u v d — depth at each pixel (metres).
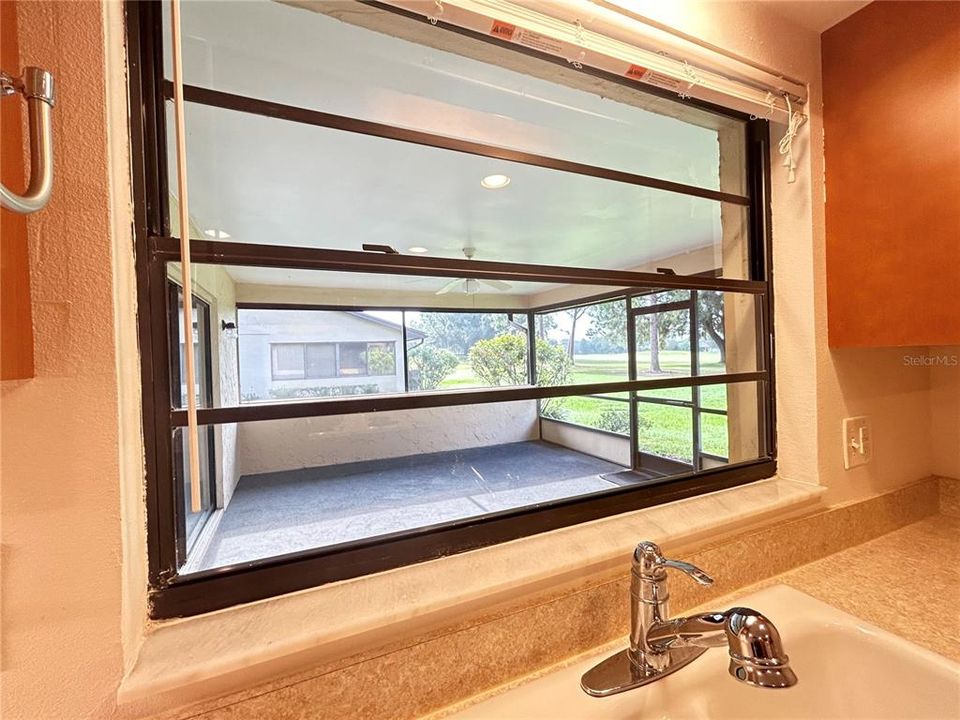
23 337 0.38
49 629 0.39
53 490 0.40
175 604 0.48
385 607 0.49
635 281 0.88
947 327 0.71
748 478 0.89
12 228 0.36
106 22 0.42
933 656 0.57
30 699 0.39
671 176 1.28
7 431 0.38
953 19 0.70
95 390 0.41
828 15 0.83
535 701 0.51
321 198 2.30
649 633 0.54
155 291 0.49
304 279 3.30
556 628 0.58
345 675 0.47
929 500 1.03
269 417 0.58
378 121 1.22
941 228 0.72
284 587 0.52
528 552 0.62
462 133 1.26
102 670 0.40
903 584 0.75
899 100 0.76
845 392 0.90
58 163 0.39
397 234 3.06
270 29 0.80
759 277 0.95
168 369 0.49
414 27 0.70
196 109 1.12
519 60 0.78
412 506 3.07
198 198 1.39
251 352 3.90
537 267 0.81
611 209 2.51
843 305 0.85
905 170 0.76
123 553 0.42
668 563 0.54
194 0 0.71
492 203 2.48
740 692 0.59
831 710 0.62
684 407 2.90
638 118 1.06
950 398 1.03
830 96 0.86
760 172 0.94
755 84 0.79
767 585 0.76
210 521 1.32
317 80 1.02
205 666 0.41
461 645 0.52
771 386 0.93
